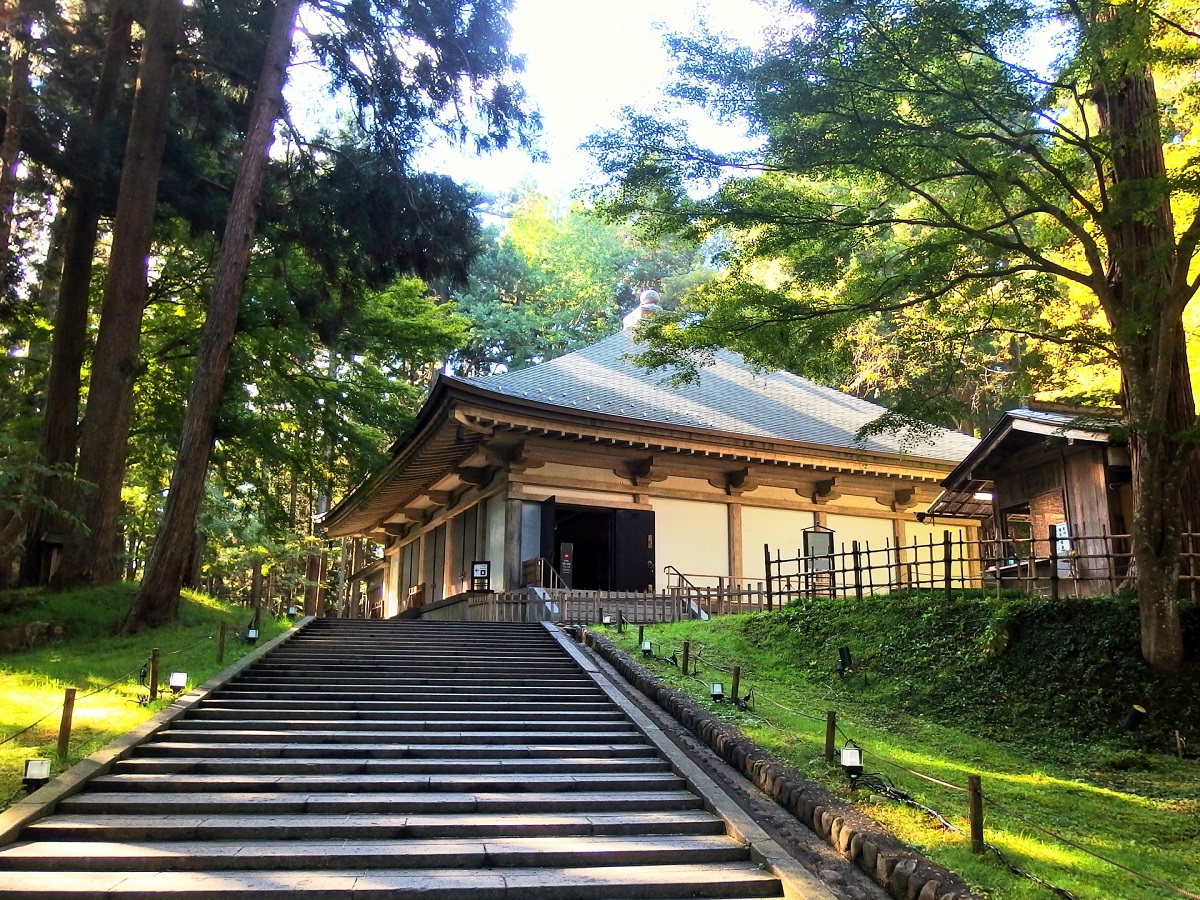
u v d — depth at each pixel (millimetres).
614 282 46156
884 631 12836
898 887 5422
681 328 12906
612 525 21141
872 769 7828
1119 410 11773
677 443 20672
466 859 6008
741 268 12031
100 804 6684
